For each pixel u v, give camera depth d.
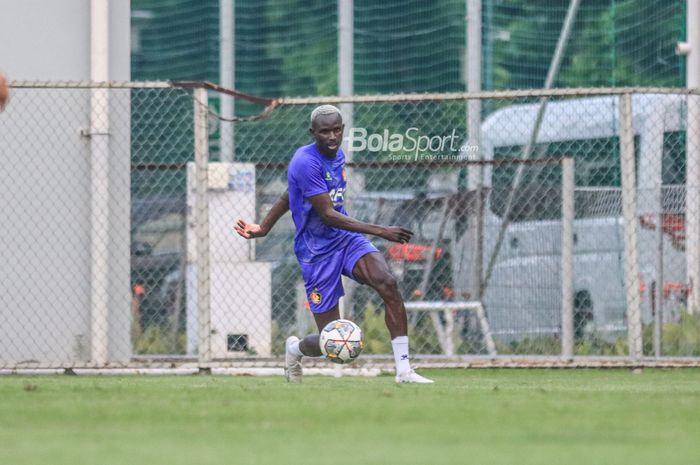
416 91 69.88
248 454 14.82
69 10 41.12
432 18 69.88
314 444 15.97
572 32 70.69
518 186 41.59
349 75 68.19
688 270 42.75
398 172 43.91
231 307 43.88
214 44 75.25
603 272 42.66
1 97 27.12
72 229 40.28
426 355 40.16
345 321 29.56
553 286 41.16
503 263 41.56
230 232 44.09
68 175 40.28
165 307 44.66
